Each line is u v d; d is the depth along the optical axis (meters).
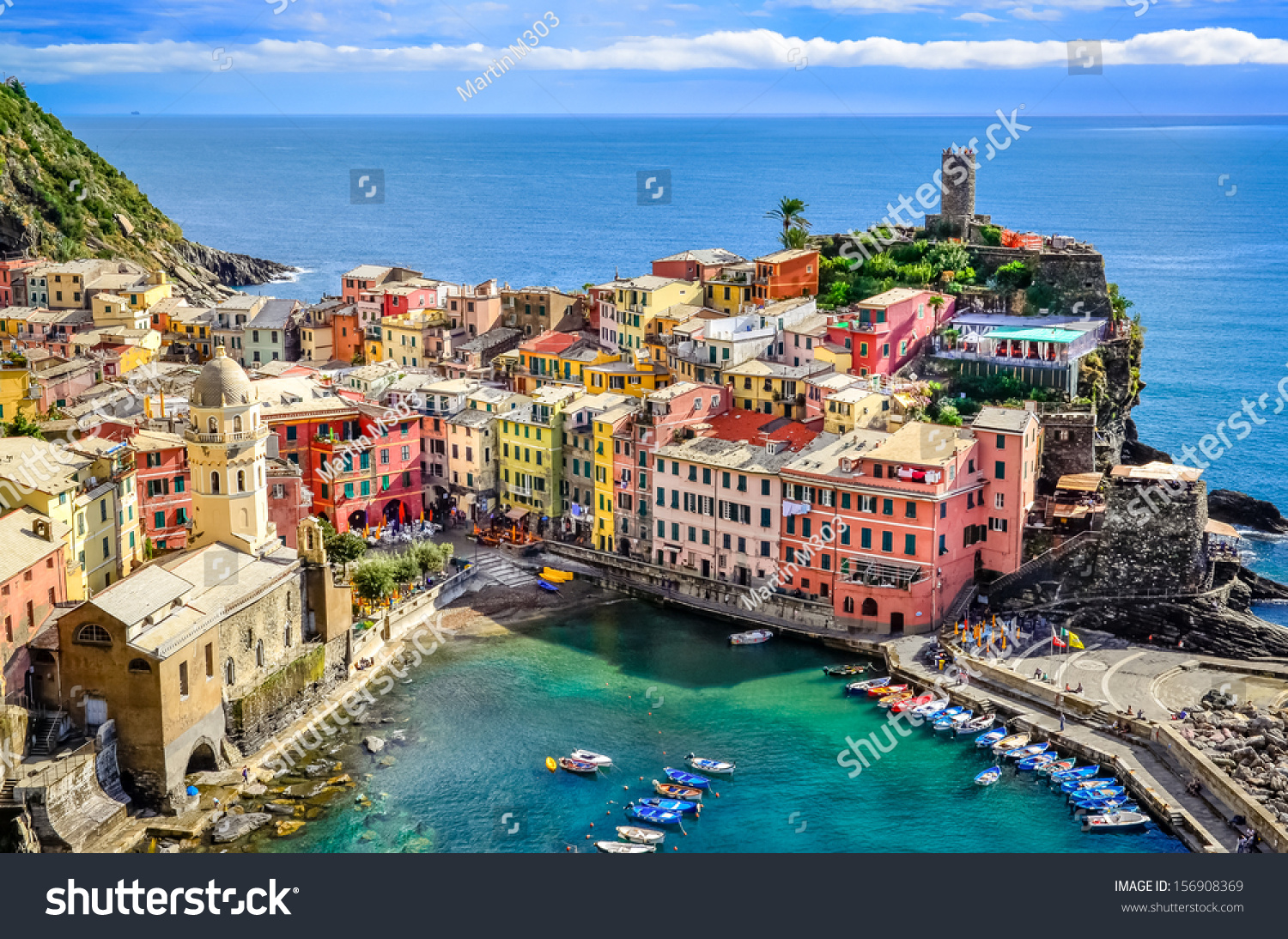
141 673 132.12
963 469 177.25
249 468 158.75
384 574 180.50
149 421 198.12
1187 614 173.12
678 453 196.38
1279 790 133.88
